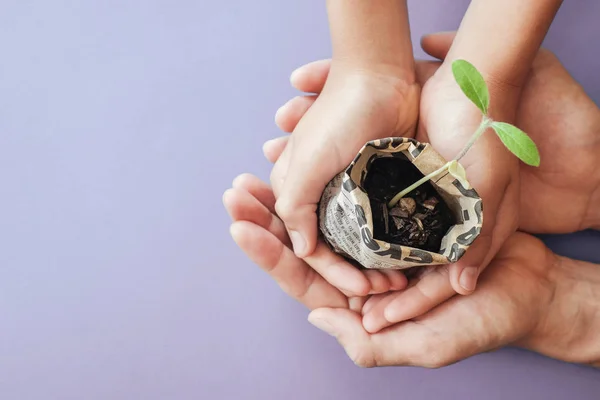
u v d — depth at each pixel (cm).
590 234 56
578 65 57
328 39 59
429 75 53
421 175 42
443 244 41
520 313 49
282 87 58
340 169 47
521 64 47
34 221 57
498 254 51
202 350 56
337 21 47
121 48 59
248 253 47
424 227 42
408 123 49
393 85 48
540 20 46
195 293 56
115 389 56
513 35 46
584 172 52
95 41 59
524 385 55
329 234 46
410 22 59
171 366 56
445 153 47
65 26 59
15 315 56
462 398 55
